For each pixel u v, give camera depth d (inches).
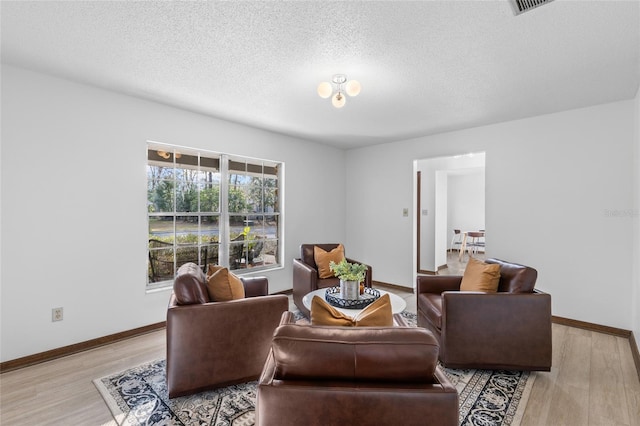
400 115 142.3
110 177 115.4
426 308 110.2
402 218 194.1
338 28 74.7
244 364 84.7
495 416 74.0
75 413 74.3
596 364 99.3
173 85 109.7
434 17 70.1
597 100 122.8
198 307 80.4
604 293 126.3
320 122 154.3
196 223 145.6
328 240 210.2
